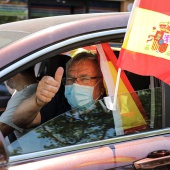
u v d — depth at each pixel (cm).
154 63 219
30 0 1053
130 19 217
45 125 211
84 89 244
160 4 219
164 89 245
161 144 221
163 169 217
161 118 240
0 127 222
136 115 232
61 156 198
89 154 202
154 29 219
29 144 203
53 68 258
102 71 244
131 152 211
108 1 1113
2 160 182
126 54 216
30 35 209
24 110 224
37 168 187
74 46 212
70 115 218
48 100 221
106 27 224
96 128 219
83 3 1102
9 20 1041
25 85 239
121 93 232
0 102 242
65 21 230
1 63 192
